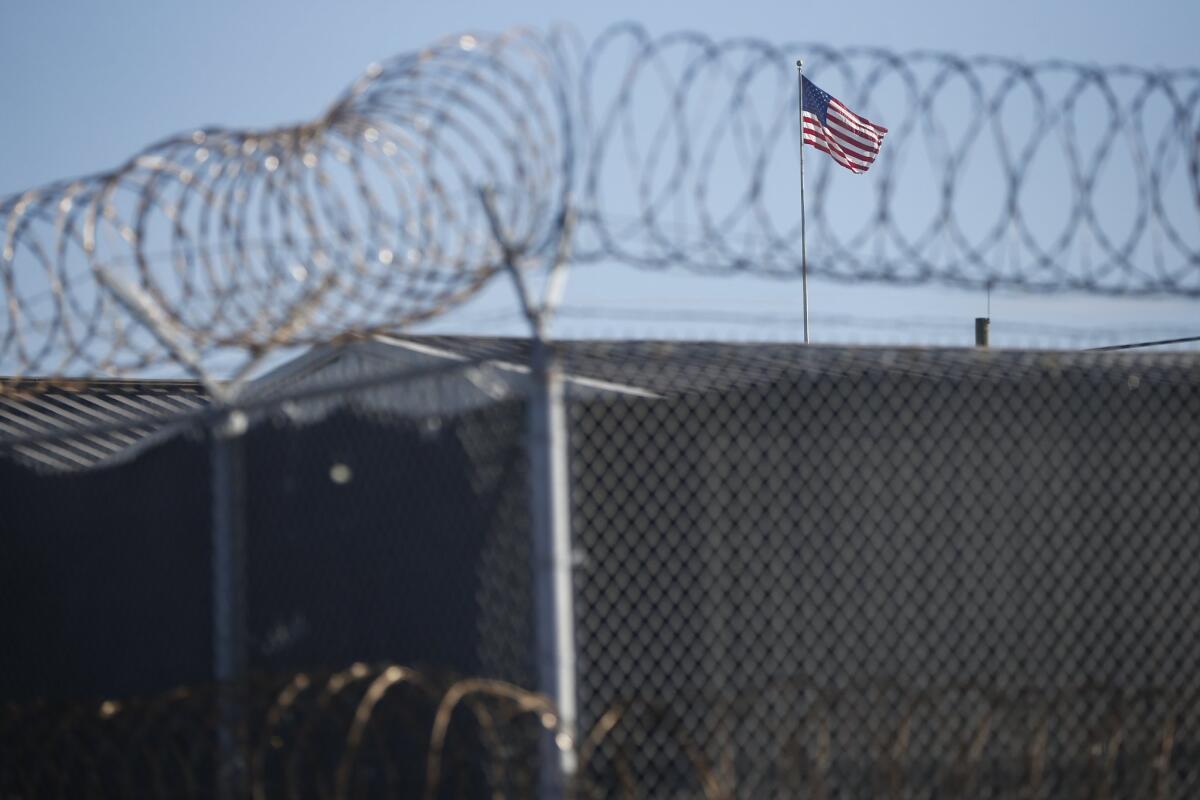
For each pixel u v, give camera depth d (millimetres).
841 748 19406
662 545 22828
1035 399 24297
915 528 23594
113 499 21594
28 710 19953
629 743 19016
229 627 18953
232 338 17469
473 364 15844
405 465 17375
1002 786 18578
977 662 23375
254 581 19344
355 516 18031
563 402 16078
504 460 15883
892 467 23703
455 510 16578
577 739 15070
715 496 23078
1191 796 20734
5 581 23953
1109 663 24000
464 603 16328
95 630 21828
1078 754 19422
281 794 18391
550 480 14984
